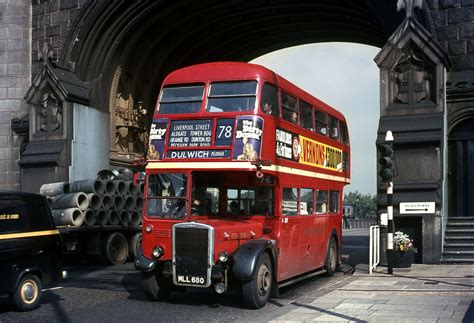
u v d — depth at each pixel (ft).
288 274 44.34
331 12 101.19
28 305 37.45
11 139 90.68
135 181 42.09
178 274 37.50
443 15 67.82
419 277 49.83
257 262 37.37
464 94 65.57
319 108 53.62
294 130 46.09
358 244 106.93
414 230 61.36
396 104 63.98
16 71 91.45
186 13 94.58
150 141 41.34
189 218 38.91
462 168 66.64
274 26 109.60
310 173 49.88
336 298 39.78
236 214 42.37
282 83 43.93
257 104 39.42
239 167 38.45
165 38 100.27
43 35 90.99
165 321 33.76
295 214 46.03
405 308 34.96
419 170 61.72
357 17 100.12
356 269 57.26
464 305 35.65
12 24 91.71
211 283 38.04
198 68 41.75
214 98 40.34
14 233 37.24
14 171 90.17
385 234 59.67
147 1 84.69
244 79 40.19
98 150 87.10
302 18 105.81
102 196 65.77
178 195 39.47
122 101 94.94
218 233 37.29
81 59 86.43
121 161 92.22
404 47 63.77
